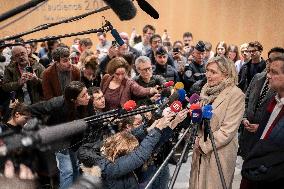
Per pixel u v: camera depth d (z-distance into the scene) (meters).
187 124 2.98
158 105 2.78
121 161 2.54
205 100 3.13
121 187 2.61
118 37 2.08
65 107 3.25
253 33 10.22
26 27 8.69
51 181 2.49
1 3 7.75
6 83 4.40
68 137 0.96
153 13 1.66
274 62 2.73
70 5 9.33
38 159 0.98
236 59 7.18
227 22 10.34
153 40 6.14
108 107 4.20
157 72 5.29
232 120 3.05
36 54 7.21
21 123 2.93
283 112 2.68
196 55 5.41
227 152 3.11
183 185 4.48
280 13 9.98
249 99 4.09
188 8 10.43
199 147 3.10
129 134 2.67
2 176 0.92
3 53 6.02
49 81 4.34
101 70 5.49
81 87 3.25
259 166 2.44
